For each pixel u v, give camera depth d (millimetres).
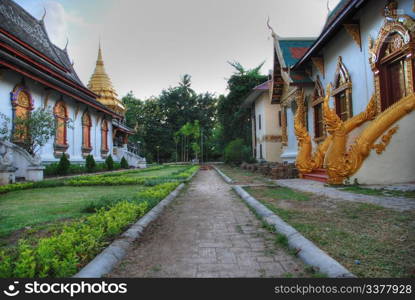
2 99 13000
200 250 3338
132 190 9289
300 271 2660
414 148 7375
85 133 21781
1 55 11352
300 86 13484
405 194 5785
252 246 3447
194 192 8648
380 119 7449
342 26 9547
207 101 62844
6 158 10609
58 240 2949
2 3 18062
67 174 15594
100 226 3680
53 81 15109
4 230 4070
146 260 3045
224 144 33219
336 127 7871
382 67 8383
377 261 2635
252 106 27391
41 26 23000
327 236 3416
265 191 7754
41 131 13328
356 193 6309
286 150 16516
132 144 42906
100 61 38188
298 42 15391
